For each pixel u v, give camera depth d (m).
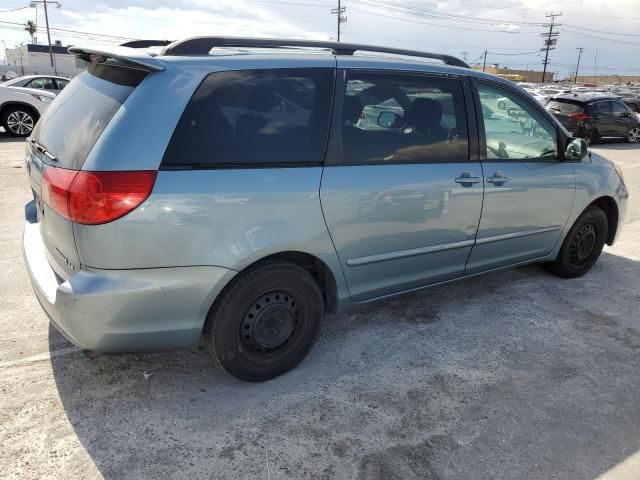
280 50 2.95
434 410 2.74
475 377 3.05
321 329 3.30
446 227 3.38
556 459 2.43
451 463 2.38
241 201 2.53
